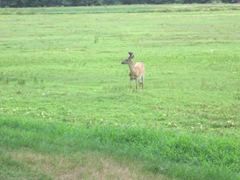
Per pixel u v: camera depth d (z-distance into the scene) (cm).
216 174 1302
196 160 1440
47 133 1650
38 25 7175
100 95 2625
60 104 2436
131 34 5891
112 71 3500
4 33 6078
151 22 7494
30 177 1155
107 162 1302
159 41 5172
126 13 9412
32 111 2281
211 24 7062
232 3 12719
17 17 8662
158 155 1471
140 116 2191
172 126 2016
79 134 1650
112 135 1628
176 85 2964
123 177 1194
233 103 2484
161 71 3472
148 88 2875
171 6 11400
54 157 1311
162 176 1254
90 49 4628
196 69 3544
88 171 1218
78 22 7638
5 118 1856
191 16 8525
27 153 1326
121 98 2547
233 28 6444
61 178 1165
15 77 3275
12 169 1196
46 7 11944
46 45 4947
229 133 1906
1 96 2661
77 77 3266
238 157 1459
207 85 2955
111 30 6394
